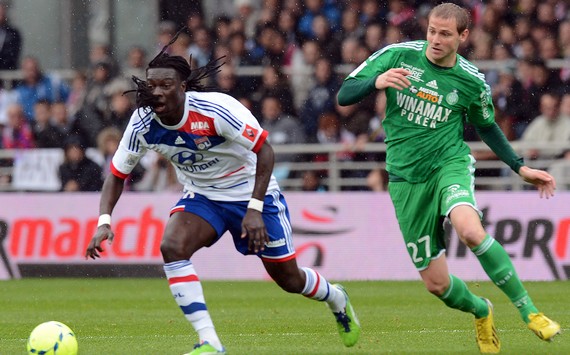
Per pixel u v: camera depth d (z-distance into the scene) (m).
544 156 49.03
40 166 53.44
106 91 54.78
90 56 62.19
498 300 36.66
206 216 20.69
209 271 47.75
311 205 47.03
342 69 52.94
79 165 52.88
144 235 48.09
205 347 19.50
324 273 46.62
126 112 54.38
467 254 44.97
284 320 30.72
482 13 55.22
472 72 22.42
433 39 21.92
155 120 19.98
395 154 22.91
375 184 49.03
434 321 29.78
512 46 53.50
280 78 53.03
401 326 28.44
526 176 22.70
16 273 48.91
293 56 55.94
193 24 58.41
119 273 48.12
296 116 52.78
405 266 46.25
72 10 61.97
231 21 57.84
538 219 44.78
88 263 48.34
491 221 45.12
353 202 46.78
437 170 22.33
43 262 48.78
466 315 31.45
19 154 53.41
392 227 46.44
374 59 22.80
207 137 20.00
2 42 59.00
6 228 49.22
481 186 51.19
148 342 25.27
